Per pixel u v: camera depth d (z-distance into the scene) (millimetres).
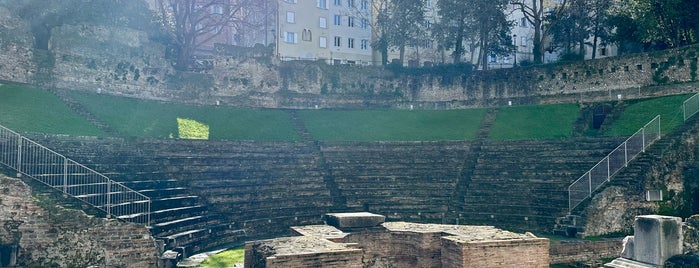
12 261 19422
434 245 19469
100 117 36844
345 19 75375
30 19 40875
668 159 31266
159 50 45062
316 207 33500
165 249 22984
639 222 17172
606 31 62000
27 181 20609
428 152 40562
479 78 52219
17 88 35281
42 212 19984
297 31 71188
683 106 35438
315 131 44719
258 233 30312
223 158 35125
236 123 43500
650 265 16578
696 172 31391
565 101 48156
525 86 50125
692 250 17750
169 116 41250
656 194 30281
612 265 17422
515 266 17125
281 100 50844
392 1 61406
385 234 20062
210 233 26969
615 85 46000
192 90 46781
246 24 60031
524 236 18109
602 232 28609
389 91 54125
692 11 43750
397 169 38188
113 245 20891
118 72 42312
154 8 63906
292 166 37000
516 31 81812
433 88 53688
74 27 40156
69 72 39562
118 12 46125
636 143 31922
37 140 27312
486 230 19734
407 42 62625
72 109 36219
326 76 52844
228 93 48719
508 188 33750
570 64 48344
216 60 48531
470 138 42719
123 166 28781
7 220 19578
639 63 44938
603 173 30625
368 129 45906
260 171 35188
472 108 50906
